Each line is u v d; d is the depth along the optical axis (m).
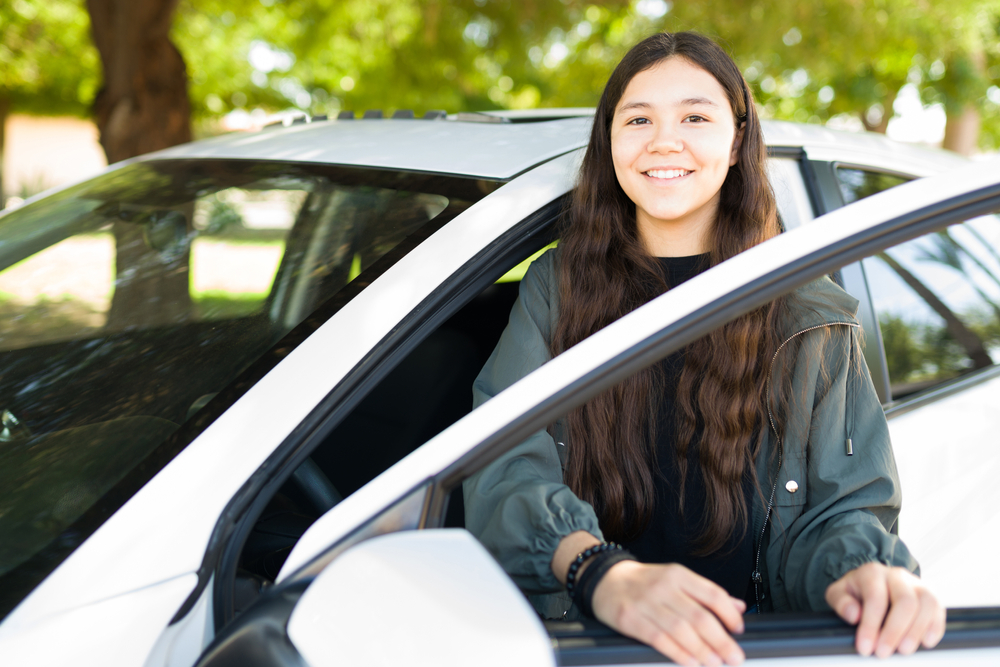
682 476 1.34
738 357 1.28
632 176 1.41
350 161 1.78
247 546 1.33
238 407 1.20
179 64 4.46
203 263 1.65
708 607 0.93
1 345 1.55
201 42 12.70
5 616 1.00
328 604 0.86
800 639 0.91
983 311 2.24
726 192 1.50
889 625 0.91
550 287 1.49
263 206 1.70
